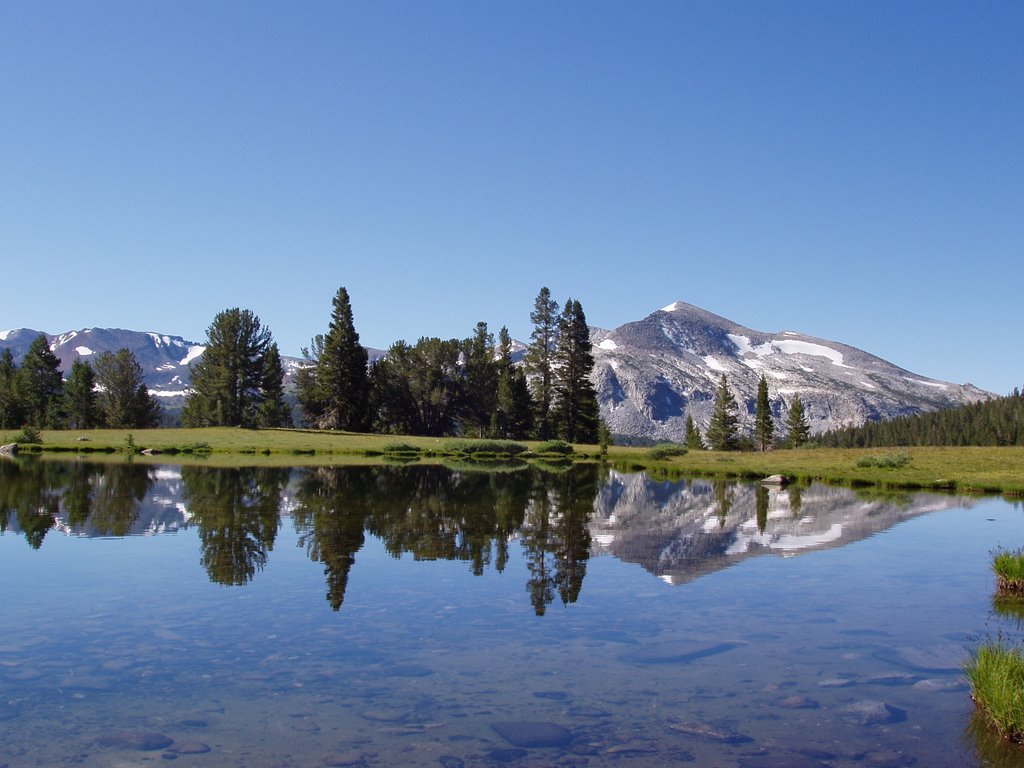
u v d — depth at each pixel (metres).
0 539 21.59
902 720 9.20
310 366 117.44
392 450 77.56
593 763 7.91
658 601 15.09
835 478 47.72
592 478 51.12
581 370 111.62
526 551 20.80
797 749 8.30
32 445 73.38
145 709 9.33
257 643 12.01
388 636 12.47
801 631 13.00
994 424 157.50
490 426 111.88
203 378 109.38
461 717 9.15
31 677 10.41
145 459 61.56
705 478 52.28
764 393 137.88
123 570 17.44
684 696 9.94
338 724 8.92
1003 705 8.76
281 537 22.39
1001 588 16.34
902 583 17.00
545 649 11.88
